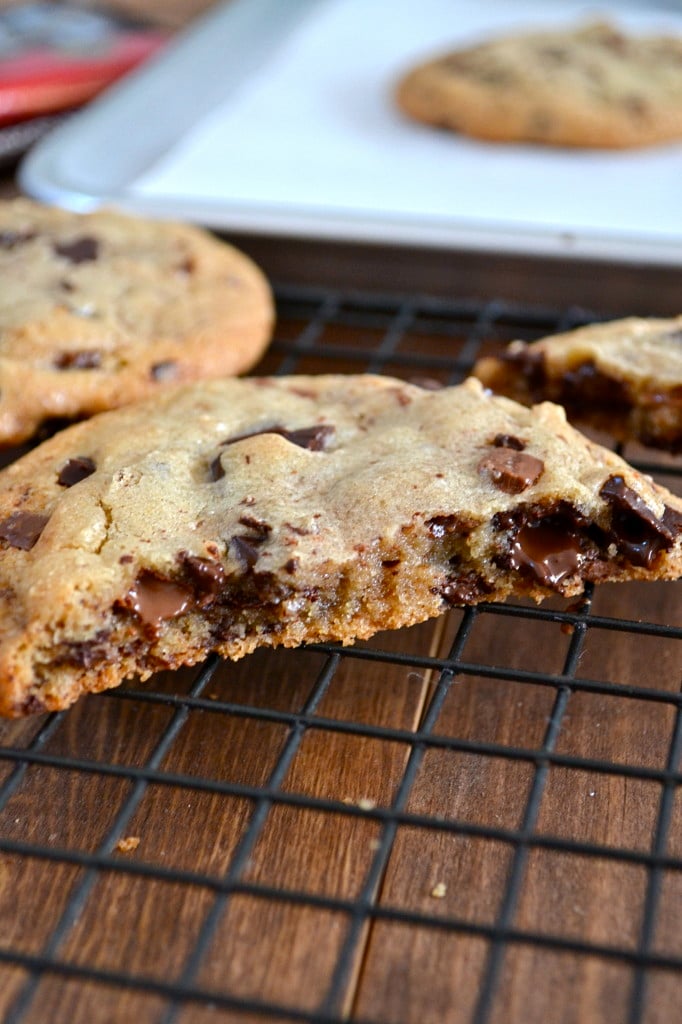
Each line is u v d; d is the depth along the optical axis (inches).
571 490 14.2
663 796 12.4
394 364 18.7
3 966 12.4
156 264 18.3
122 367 16.8
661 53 23.6
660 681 14.4
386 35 26.3
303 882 12.9
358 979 12.3
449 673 13.4
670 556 14.4
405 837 13.1
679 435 16.2
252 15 27.0
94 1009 12.1
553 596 14.7
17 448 16.9
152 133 22.0
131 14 28.8
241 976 12.3
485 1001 11.4
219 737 14.0
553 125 20.9
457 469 14.5
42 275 17.8
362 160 21.0
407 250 19.3
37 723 14.2
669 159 20.9
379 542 13.9
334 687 14.4
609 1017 12.0
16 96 23.2
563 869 12.9
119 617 13.7
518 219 19.3
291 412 15.5
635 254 18.3
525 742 13.8
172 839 13.2
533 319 18.4
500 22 26.9
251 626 14.1
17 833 13.3
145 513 14.2
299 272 19.8
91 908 12.7
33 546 14.1
